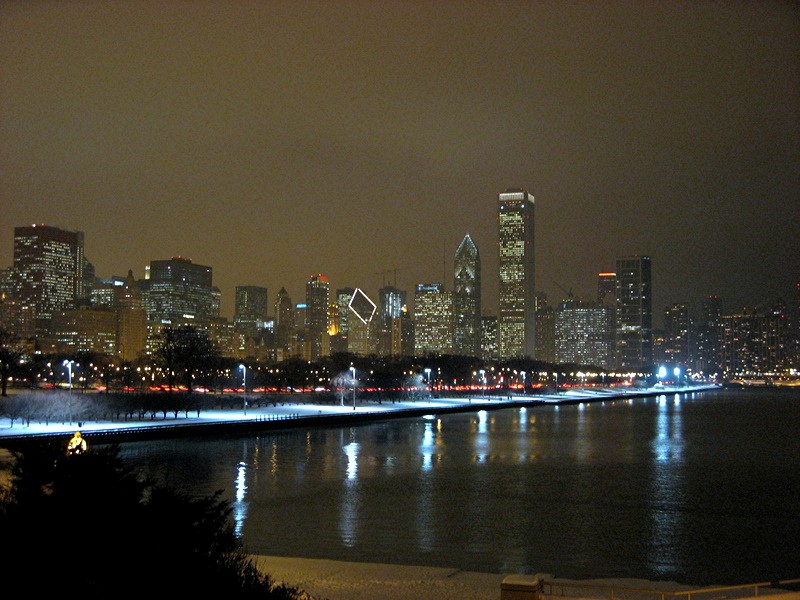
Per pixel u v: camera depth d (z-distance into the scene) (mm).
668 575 48219
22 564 21672
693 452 128000
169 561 23000
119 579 21922
